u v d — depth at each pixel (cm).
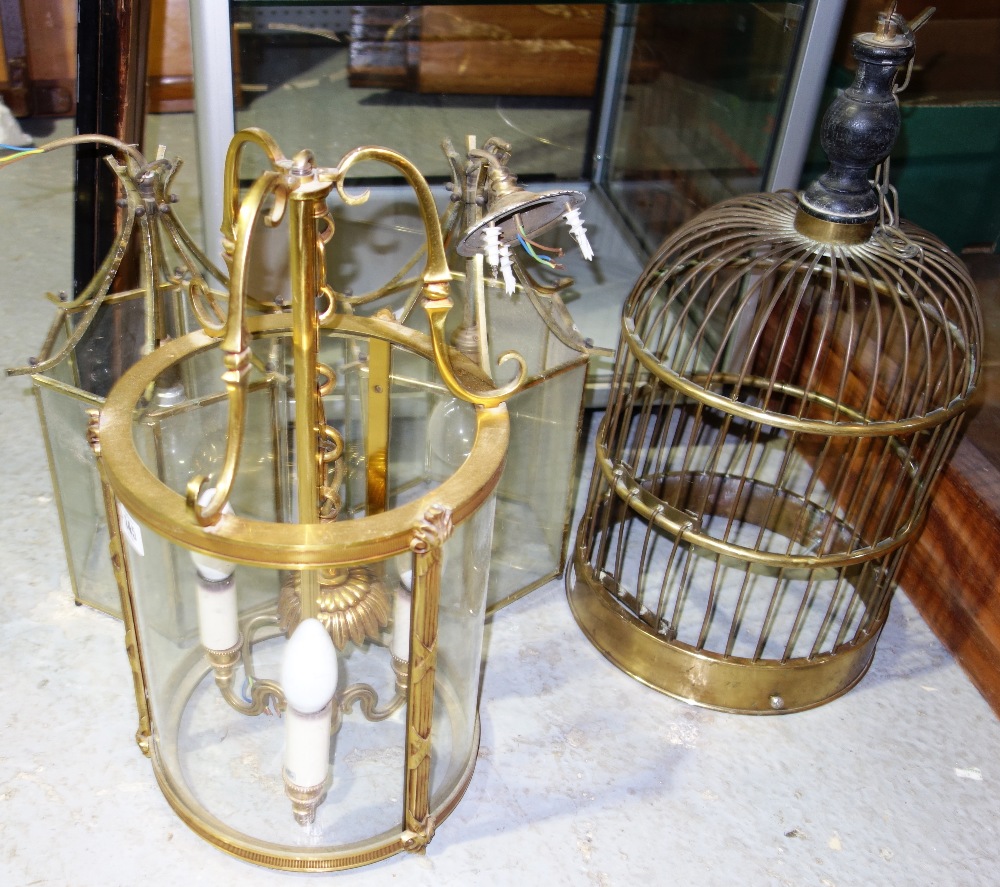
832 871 104
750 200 120
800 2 128
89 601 124
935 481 117
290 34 128
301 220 77
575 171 179
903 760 116
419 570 80
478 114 157
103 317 114
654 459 157
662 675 120
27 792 104
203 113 119
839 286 150
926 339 107
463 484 85
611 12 159
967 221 176
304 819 98
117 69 131
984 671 124
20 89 239
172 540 80
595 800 109
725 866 103
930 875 104
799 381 162
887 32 99
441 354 87
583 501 148
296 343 84
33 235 198
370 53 137
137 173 102
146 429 96
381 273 148
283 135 135
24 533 134
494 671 122
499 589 130
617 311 165
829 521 116
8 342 167
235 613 96
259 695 101
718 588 137
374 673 109
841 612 136
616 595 124
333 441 101
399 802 103
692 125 162
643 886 101
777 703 119
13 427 152
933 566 133
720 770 113
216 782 103
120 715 113
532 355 122
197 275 106
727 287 112
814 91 132
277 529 78
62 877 97
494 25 148
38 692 114
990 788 114
